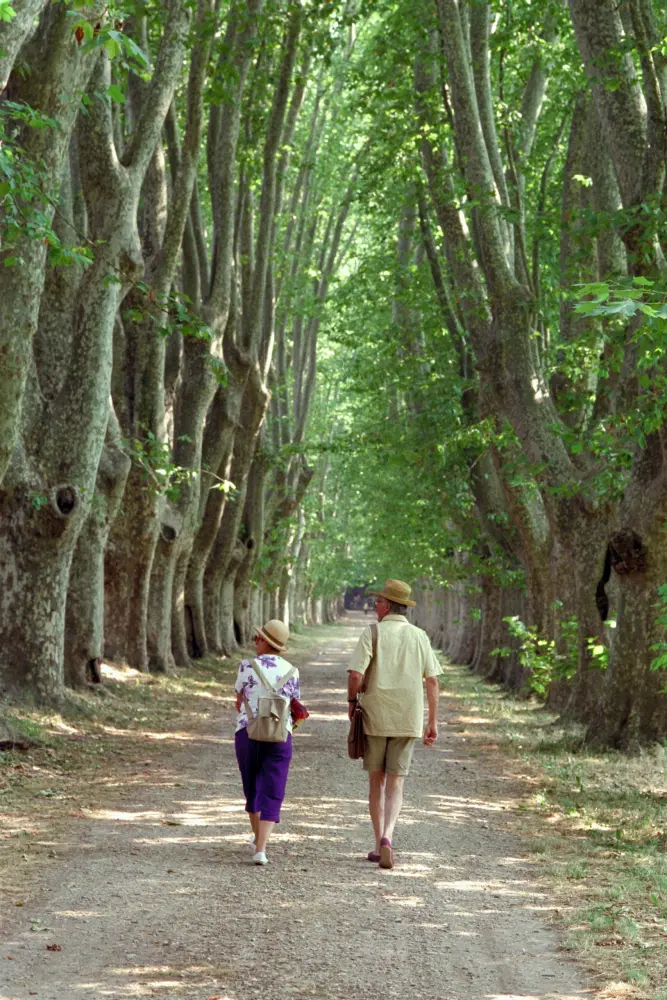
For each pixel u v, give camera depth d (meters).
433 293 27.39
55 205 10.67
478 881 7.14
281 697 7.63
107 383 15.00
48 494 14.39
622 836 8.72
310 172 35.12
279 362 37.81
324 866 7.39
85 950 5.45
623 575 13.38
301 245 35.62
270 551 40.81
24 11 8.62
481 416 21.47
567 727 16.25
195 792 10.48
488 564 25.89
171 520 23.59
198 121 18.25
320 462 61.97
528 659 18.53
